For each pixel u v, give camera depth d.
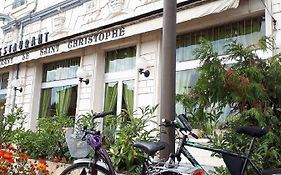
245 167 2.72
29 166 3.53
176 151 3.01
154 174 2.85
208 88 3.52
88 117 5.68
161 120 3.29
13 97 9.38
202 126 3.67
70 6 8.28
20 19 9.80
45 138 5.82
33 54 7.94
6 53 9.61
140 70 6.21
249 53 3.54
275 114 3.42
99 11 7.51
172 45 3.49
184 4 4.96
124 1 6.96
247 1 4.91
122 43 6.84
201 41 3.66
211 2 4.68
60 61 8.61
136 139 4.62
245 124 3.37
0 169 3.00
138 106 6.23
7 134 5.70
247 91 3.30
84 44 6.73
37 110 8.86
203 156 3.90
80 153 3.27
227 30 5.34
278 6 4.59
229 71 3.40
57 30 8.46
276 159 3.16
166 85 3.42
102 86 7.34
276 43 4.11
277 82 3.38
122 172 4.38
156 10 5.48
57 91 8.52
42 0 9.33
